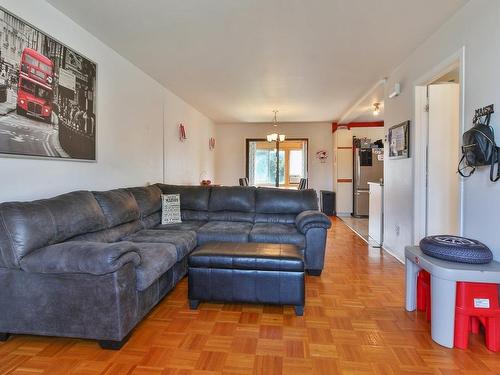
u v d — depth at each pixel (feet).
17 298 6.02
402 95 12.01
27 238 5.86
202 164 22.59
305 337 6.48
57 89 8.30
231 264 7.76
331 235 17.15
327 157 26.20
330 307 7.95
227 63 12.30
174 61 12.10
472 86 7.53
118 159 11.39
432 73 9.59
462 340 6.04
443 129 10.54
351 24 9.05
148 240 9.06
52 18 8.11
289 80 14.42
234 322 7.15
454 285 6.00
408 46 10.55
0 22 6.62
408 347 6.11
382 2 7.86
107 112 10.66
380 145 24.17
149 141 14.01
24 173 7.37
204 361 5.62
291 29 9.38
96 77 9.98
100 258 5.63
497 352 5.94
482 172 7.12
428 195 10.62
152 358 5.70
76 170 9.12
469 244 6.55
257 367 5.45
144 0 7.86
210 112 21.86
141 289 6.50
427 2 7.81
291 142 29.09
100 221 8.11
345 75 13.65
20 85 7.16
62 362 5.56
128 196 10.07
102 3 7.98
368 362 5.62
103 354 5.82
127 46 10.68
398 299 8.43
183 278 10.11
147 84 13.74
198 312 7.69
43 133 7.84
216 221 12.70
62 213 6.85
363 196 24.25
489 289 6.01
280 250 8.18
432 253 6.75
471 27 7.59
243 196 13.08
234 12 8.44
